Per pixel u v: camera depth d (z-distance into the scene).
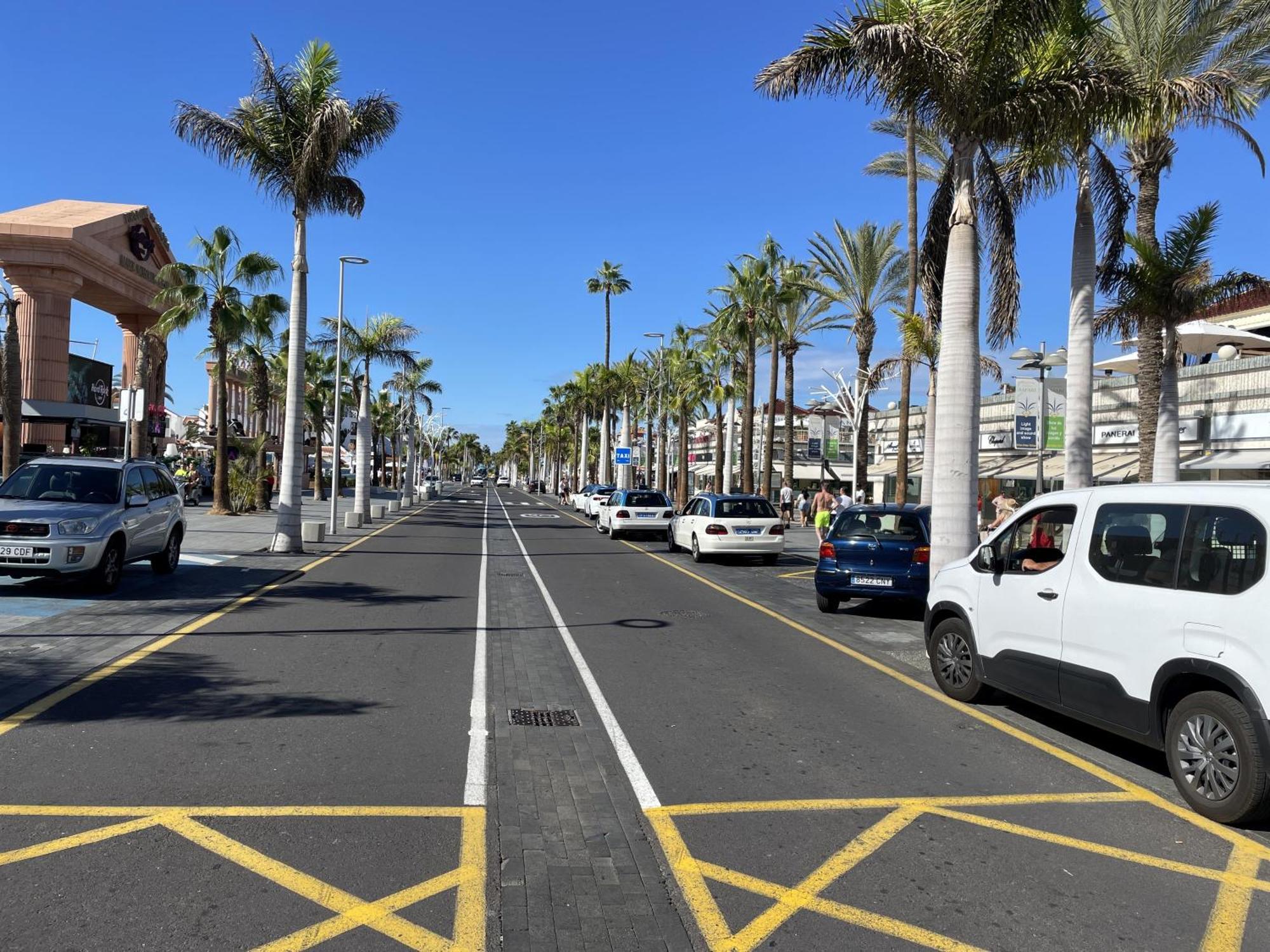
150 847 4.21
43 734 5.86
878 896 3.97
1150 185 15.41
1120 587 5.64
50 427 38.25
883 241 29.58
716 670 8.68
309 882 3.93
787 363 38.44
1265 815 4.68
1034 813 5.02
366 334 37.84
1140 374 15.16
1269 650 4.58
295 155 18.69
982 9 9.89
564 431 99.94
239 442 40.62
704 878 4.11
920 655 9.67
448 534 28.34
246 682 7.46
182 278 28.22
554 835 4.56
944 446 10.32
